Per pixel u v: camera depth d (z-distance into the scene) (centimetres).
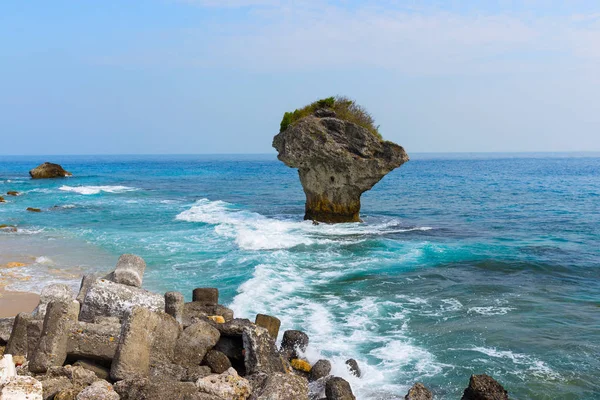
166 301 1248
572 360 1330
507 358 1343
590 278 2119
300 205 4984
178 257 2459
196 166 17225
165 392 877
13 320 1218
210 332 1130
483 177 10106
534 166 16450
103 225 3481
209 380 943
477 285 2003
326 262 2378
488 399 1057
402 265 2320
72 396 874
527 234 3200
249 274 2120
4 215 3991
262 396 888
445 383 1210
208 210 4309
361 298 1831
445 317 1642
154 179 9300
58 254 2548
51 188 6500
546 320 1616
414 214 4306
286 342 1329
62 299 1173
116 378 964
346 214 3628
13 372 877
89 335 1019
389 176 10681
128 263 1310
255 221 3600
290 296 1844
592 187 7150
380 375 1242
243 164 19925
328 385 1066
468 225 3603
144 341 1005
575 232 3259
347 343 1430
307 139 3397
